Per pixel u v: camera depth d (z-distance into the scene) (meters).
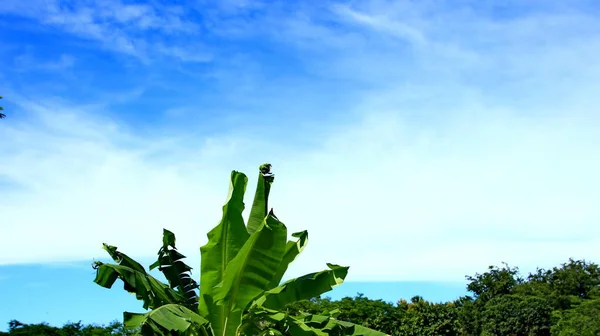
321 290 10.38
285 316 9.70
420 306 30.69
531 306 36.91
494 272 44.88
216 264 10.43
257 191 11.74
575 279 44.25
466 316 39.06
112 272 9.51
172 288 11.48
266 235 9.48
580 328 31.27
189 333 10.12
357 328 10.32
